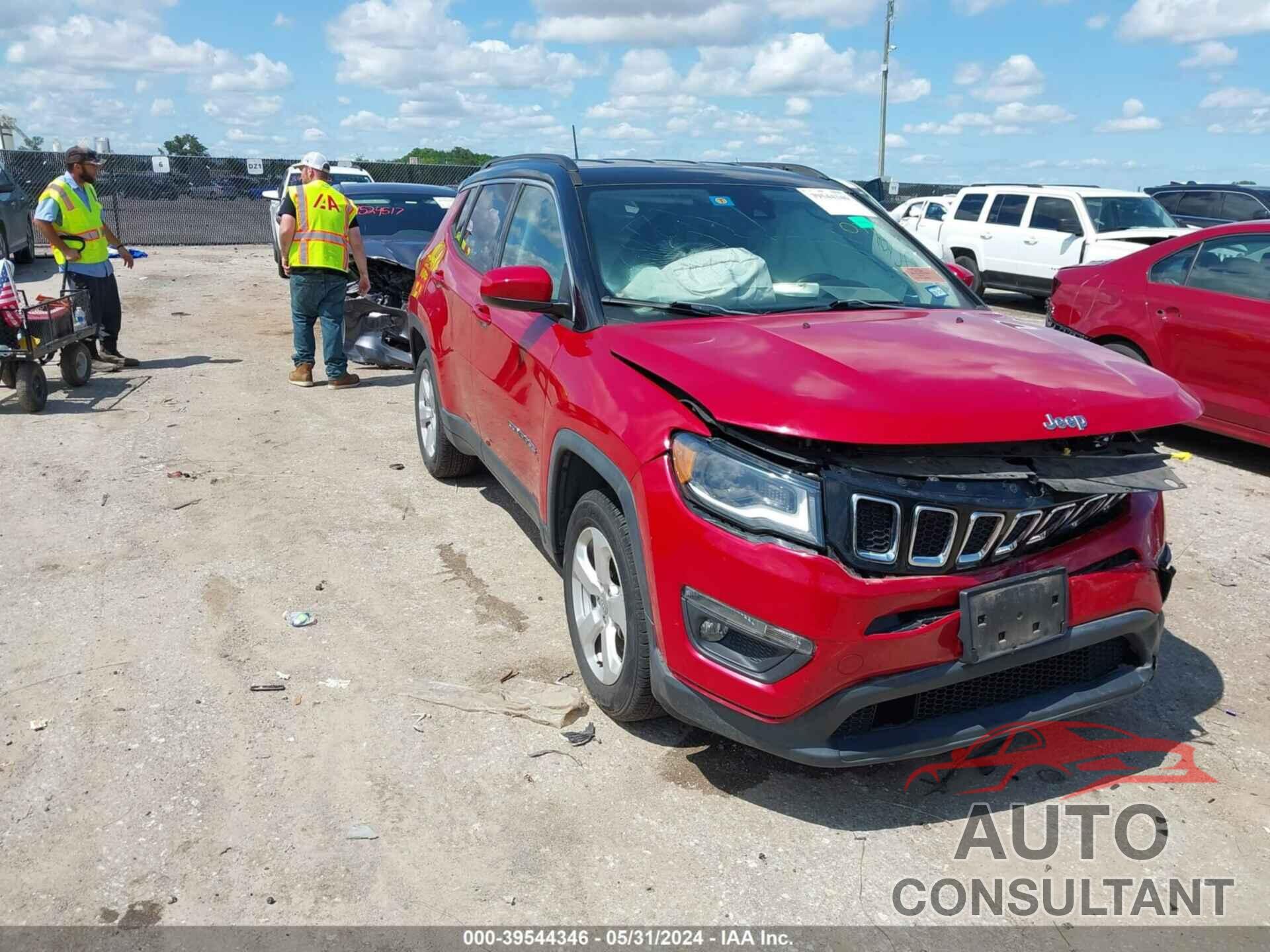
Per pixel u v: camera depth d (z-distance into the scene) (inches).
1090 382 113.7
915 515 102.8
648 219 157.8
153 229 948.0
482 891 105.8
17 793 119.6
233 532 204.2
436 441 230.1
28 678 145.4
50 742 129.6
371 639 159.3
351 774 124.7
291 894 104.7
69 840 112.1
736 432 108.7
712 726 113.0
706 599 109.3
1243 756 131.5
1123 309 288.7
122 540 198.2
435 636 160.9
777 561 103.0
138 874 107.3
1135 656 122.6
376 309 370.0
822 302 148.6
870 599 101.3
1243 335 254.2
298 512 215.9
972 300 160.6
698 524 109.3
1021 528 107.6
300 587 178.4
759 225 161.9
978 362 117.2
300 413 302.7
